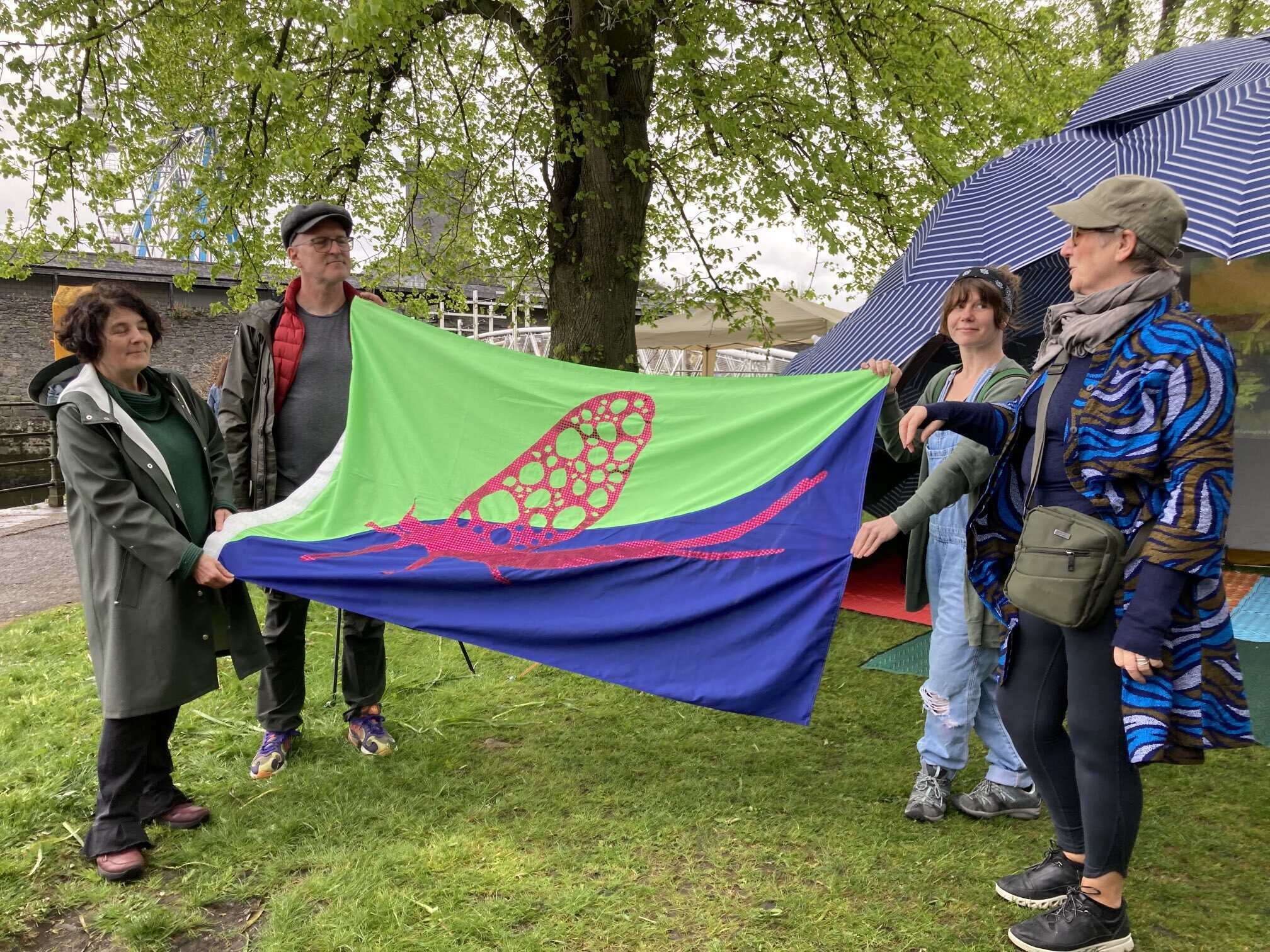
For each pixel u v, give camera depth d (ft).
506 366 11.14
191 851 8.80
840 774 10.54
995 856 8.59
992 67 28.96
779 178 25.21
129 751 8.56
